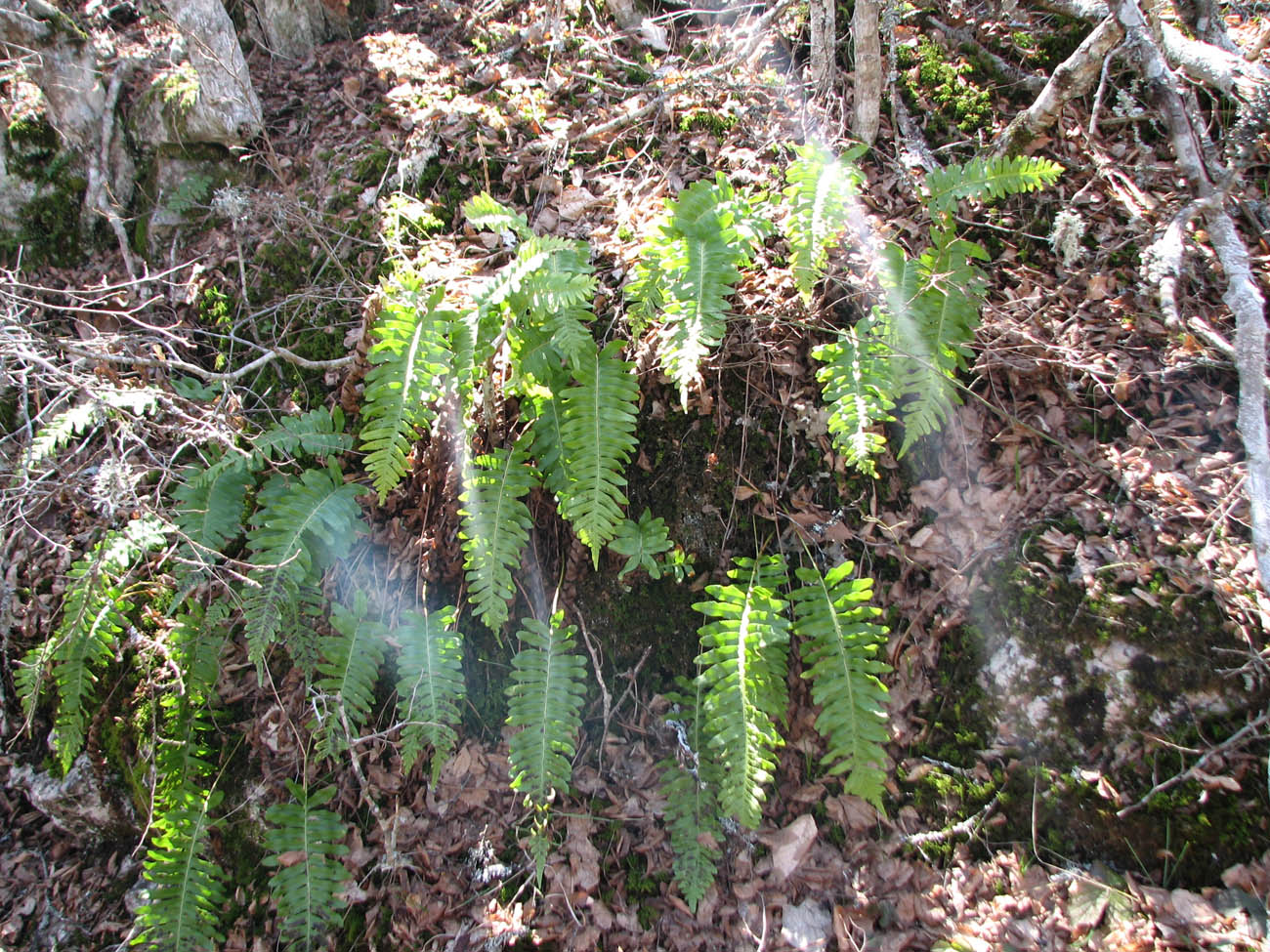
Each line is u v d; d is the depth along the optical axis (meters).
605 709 3.20
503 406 3.26
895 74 3.83
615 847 3.03
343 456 3.50
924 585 3.18
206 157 4.19
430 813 3.12
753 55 4.05
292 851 3.01
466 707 3.27
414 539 3.33
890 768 3.04
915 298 3.08
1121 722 2.91
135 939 3.09
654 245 3.00
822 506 3.27
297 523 3.08
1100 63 3.23
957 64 4.04
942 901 2.84
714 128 3.93
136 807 3.33
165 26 3.98
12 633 3.55
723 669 2.84
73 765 3.35
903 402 3.33
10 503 3.49
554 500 3.28
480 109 4.02
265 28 4.54
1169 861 2.77
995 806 2.93
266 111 4.34
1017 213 3.64
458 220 3.88
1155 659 2.90
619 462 3.23
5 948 3.22
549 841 2.91
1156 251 3.17
